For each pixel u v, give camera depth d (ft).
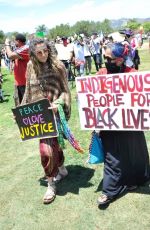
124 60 13.16
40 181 16.98
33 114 14.38
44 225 13.73
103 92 13.26
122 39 27.37
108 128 13.46
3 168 19.15
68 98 14.62
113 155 13.66
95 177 16.44
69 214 14.10
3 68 82.74
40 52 13.71
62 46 44.06
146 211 13.53
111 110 13.29
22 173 18.11
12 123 27.68
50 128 14.25
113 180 13.91
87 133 22.50
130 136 13.64
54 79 14.40
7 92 44.32
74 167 17.65
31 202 15.33
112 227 12.98
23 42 24.53
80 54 44.09
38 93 14.56
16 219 14.37
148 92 12.62
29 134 14.71
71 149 19.86
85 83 13.42
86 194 15.16
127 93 12.92
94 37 54.13
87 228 13.14
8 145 22.58
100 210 13.99
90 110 13.56
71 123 25.12
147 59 63.98
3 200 15.80
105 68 13.62
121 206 13.98
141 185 14.88
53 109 14.05
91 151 14.07
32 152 20.81
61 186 16.05
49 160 14.49
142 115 12.94
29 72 14.53
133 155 13.94
